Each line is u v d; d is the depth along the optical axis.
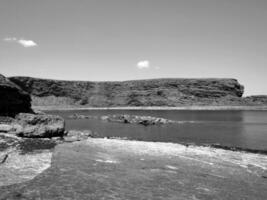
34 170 18.64
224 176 19.22
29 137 32.44
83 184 16.03
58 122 36.09
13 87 48.41
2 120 39.16
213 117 100.38
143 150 27.64
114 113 133.75
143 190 15.50
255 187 17.09
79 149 26.83
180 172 19.72
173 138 41.31
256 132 50.12
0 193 14.20
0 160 20.67
